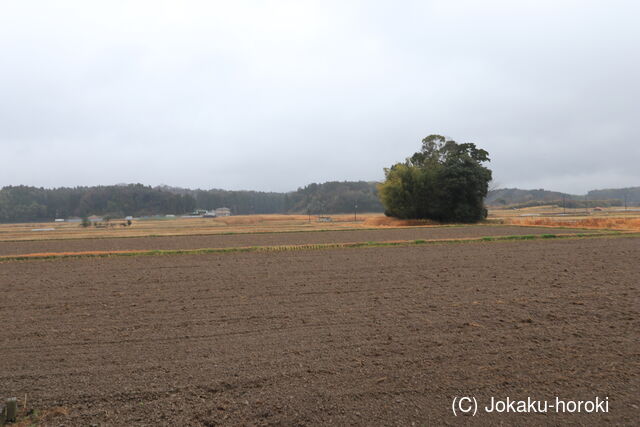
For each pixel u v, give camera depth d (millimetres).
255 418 5039
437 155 66312
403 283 13062
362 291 11977
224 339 7887
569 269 15156
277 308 10164
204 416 5098
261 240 30734
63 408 5301
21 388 5883
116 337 8070
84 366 6629
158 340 7867
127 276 15023
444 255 19797
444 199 59094
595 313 9250
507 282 12898
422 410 5180
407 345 7406
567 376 6082
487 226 47406
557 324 8492
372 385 5859
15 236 44969
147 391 5746
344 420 4965
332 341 7691
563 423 4883
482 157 60750
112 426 4887
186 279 14297
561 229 38875
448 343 7473
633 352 6930
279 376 6180
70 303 10898
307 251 22609
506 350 7094
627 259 17438
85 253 22312
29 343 7746
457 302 10453
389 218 65188
